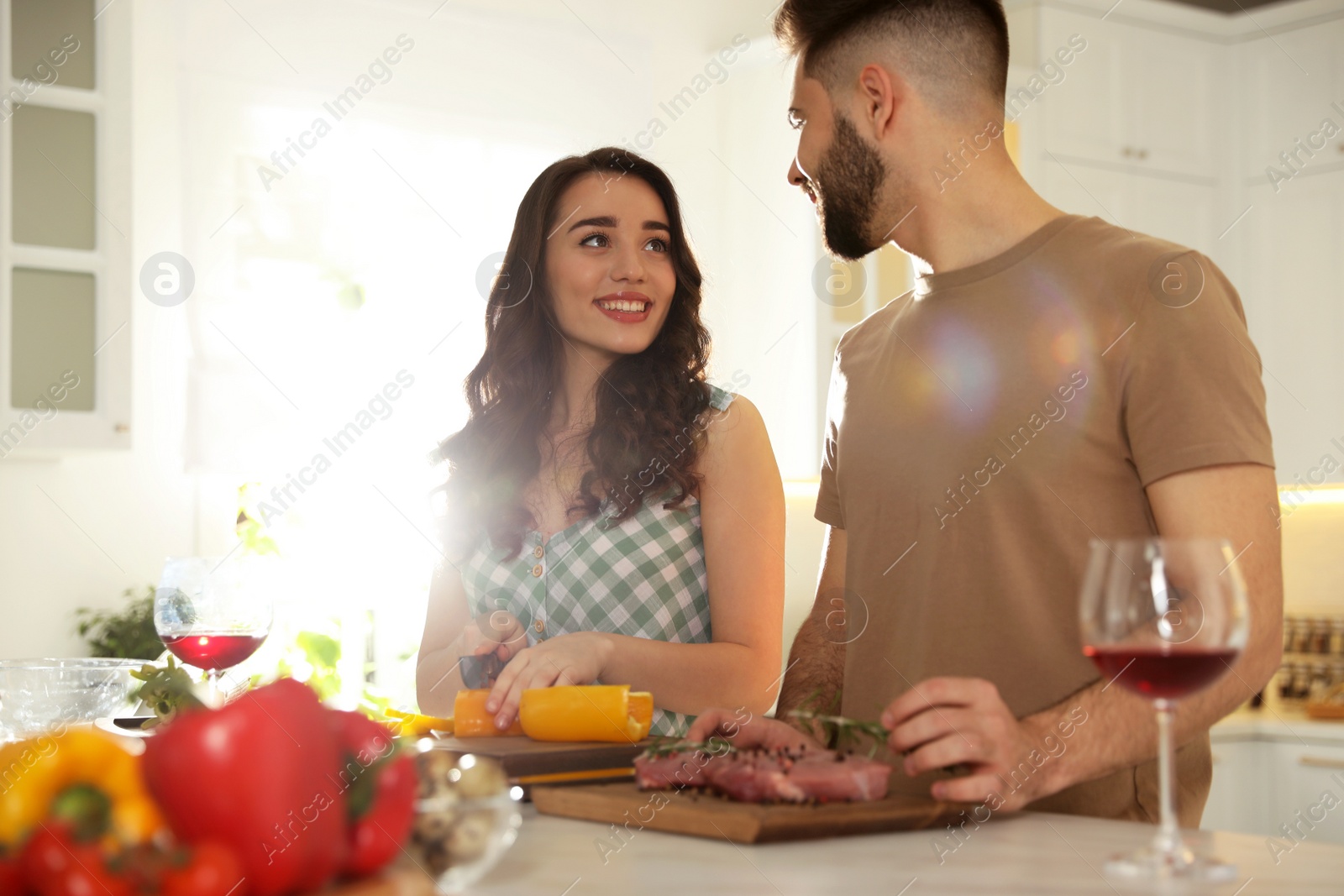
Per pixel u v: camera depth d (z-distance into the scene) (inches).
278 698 22.9
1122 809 47.9
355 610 125.1
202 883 20.7
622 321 66.2
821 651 60.5
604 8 136.6
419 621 126.7
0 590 116.2
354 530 125.3
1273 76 123.1
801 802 35.1
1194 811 49.7
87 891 20.7
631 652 55.4
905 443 55.0
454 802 26.5
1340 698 114.0
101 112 112.0
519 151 134.1
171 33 121.3
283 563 123.1
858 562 57.2
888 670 55.0
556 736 44.9
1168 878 28.7
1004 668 50.3
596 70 136.9
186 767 21.5
